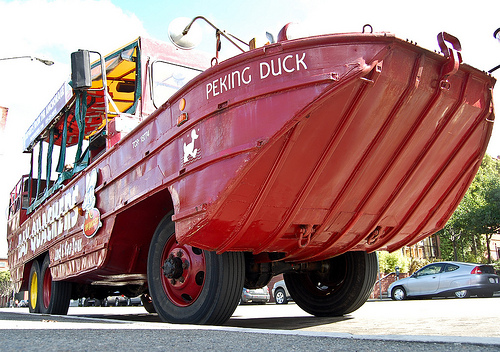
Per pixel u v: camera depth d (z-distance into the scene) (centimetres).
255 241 384
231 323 515
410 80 319
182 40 522
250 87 337
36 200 906
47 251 805
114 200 534
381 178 379
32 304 859
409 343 214
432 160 390
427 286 1384
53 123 823
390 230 451
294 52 321
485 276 1298
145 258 557
